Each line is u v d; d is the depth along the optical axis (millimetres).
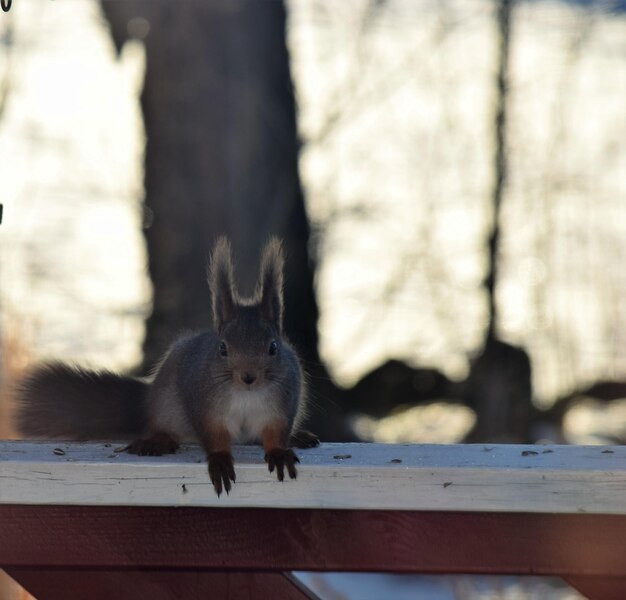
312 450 5145
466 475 4605
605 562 4609
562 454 4945
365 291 14961
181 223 13945
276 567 4707
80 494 4699
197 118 13992
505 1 15422
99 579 4742
